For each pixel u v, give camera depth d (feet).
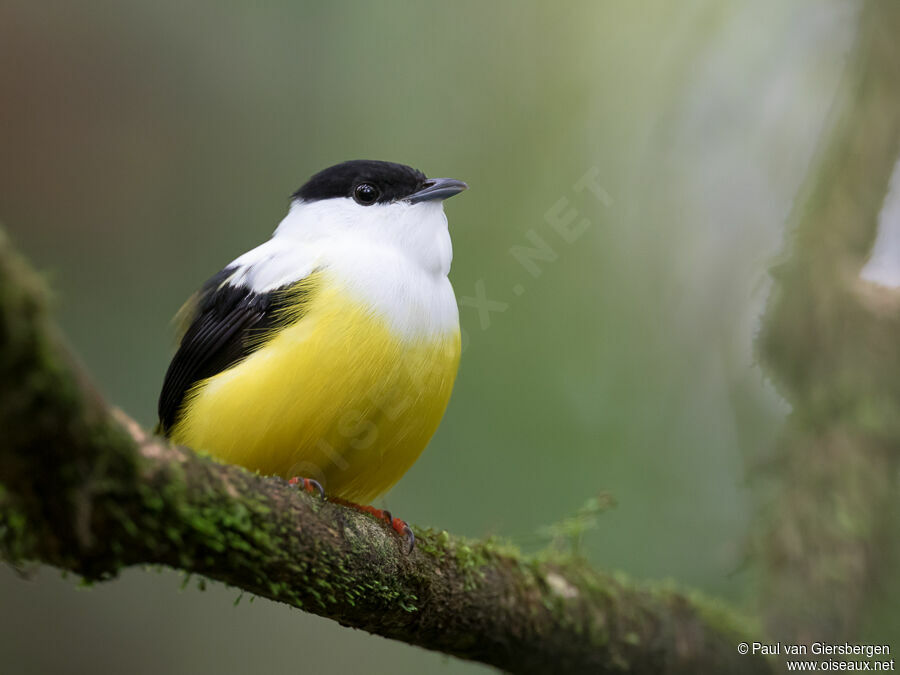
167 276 39.75
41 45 39.99
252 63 40.11
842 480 26.61
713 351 34.12
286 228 26.73
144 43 40.70
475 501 32.99
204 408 23.35
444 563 21.03
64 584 37.22
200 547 15.39
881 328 27.27
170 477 14.70
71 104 40.09
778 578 26.78
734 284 33.81
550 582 23.89
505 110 37.09
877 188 27.96
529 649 23.21
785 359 28.60
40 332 12.17
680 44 35.04
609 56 36.35
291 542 16.97
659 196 34.73
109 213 39.96
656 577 32.53
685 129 34.55
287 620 38.17
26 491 13.32
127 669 36.81
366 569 18.65
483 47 37.81
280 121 39.63
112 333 38.63
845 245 27.89
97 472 13.52
